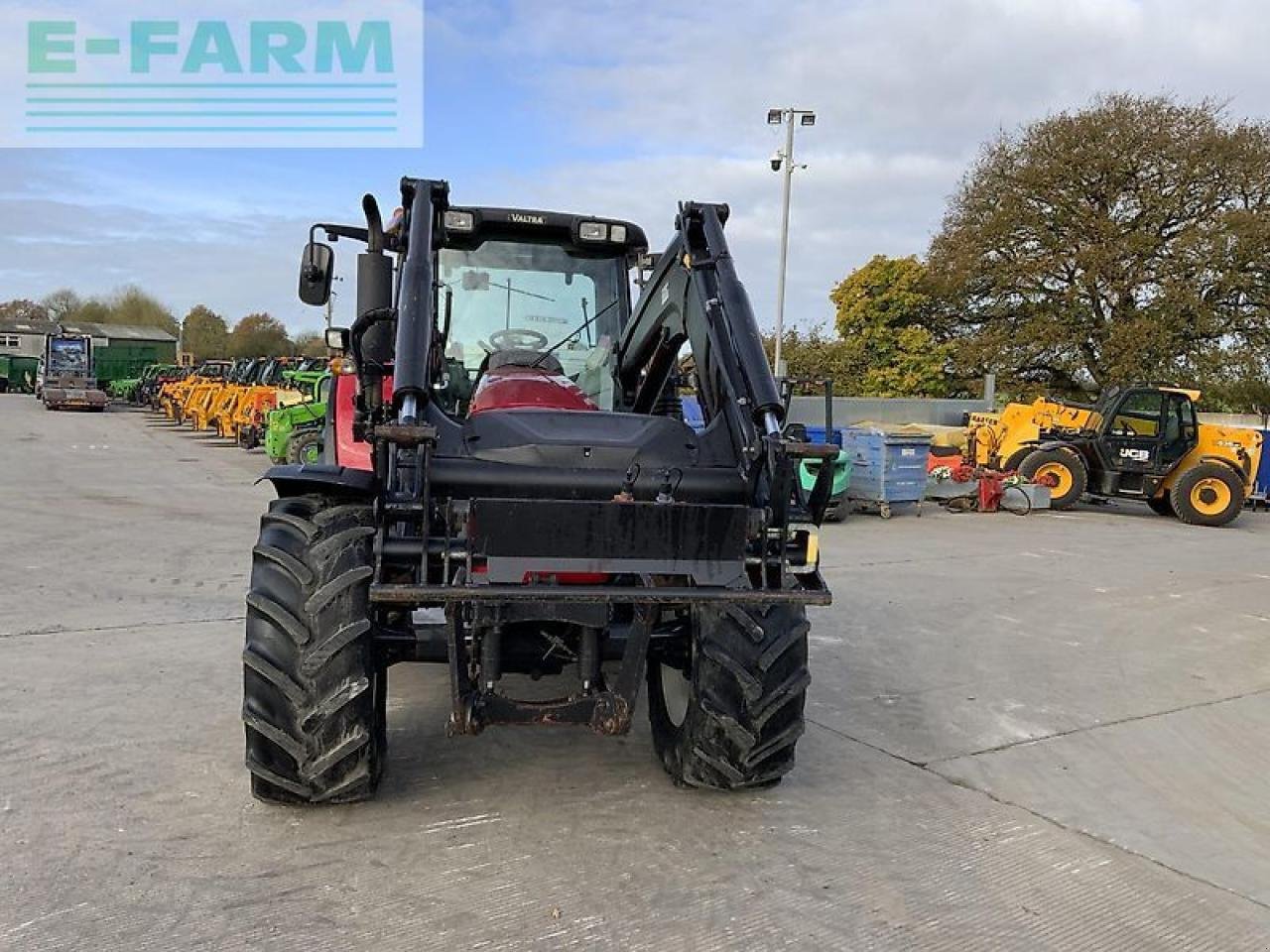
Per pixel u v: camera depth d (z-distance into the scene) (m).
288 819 3.59
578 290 5.46
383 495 3.42
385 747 3.89
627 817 3.77
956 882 3.41
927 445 13.82
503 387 4.27
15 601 6.78
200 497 12.83
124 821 3.52
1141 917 3.23
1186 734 5.11
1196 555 11.48
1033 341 26.66
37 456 17.84
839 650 6.51
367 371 4.18
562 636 3.72
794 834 3.70
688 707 3.93
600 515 3.30
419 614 4.09
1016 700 5.58
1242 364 25.28
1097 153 25.78
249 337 67.12
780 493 3.52
